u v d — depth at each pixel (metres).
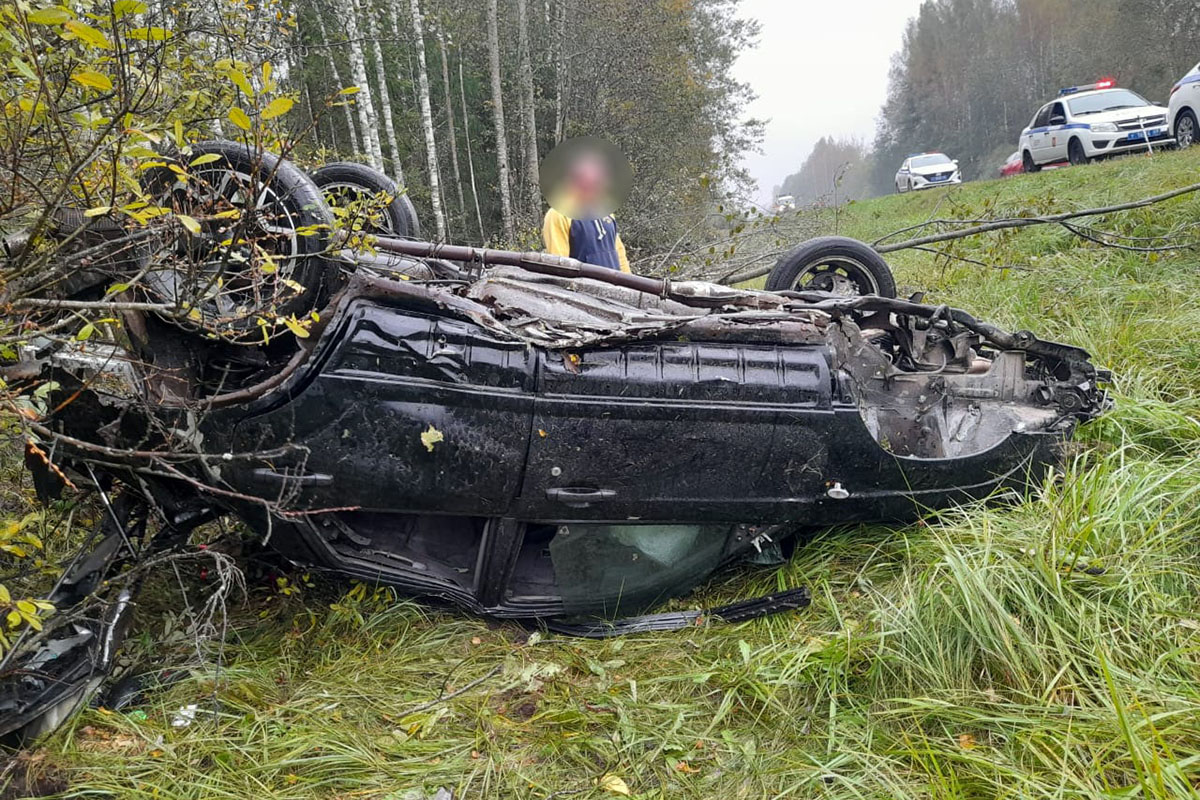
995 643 2.67
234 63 2.38
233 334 2.66
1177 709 2.37
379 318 2.79
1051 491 3.36
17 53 1.99
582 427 2.90
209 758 2.53
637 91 17.78
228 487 2.80
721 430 3.01
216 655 2.96
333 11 12.51
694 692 2.87
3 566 3.13
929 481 3.33
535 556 3.31
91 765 2.44
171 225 2.43
